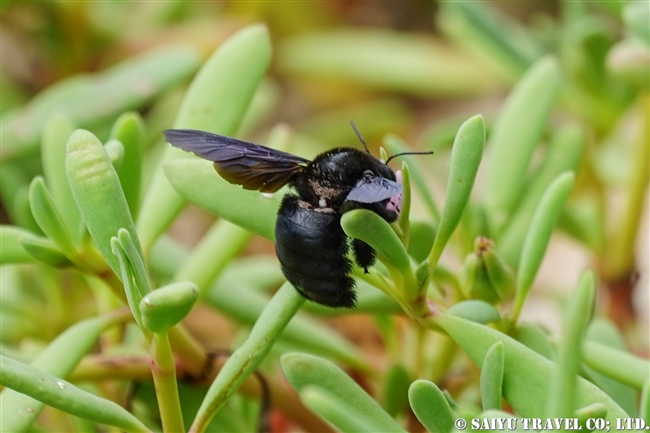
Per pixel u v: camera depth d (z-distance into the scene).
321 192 0.32
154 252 0.36
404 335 0.37
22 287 0.38
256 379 0.34
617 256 0.38
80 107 0.38
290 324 0.35
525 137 0.35
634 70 0.36
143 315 0.30
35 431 0.32
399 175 0.31
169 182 0.33
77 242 0.32
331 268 0.31
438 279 0.32
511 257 0.34
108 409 0.30
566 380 0.28
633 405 0.32
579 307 0.28
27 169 0.40
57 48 0.43
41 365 0.32
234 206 0.32
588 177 0.38
